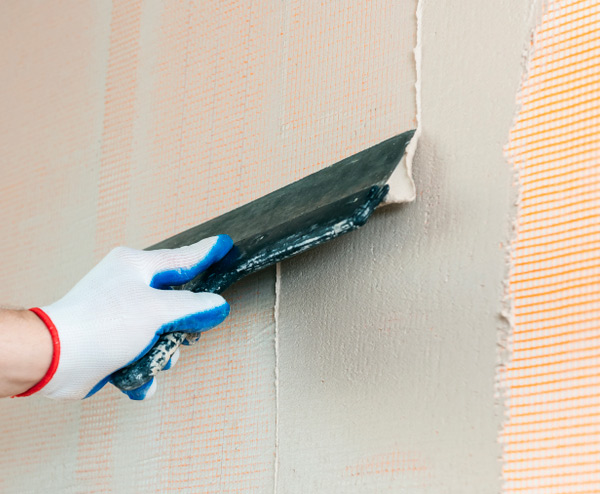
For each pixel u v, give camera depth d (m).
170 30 1.97
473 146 1.32
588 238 1.15
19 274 2.16
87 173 2.07
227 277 1.41
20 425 1.95
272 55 1.71
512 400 1.17
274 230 1.37
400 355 1.33
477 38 1.36
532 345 1.17
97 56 2.15
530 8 1.29
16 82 2.35
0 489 1.93
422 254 1.34
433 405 1.26
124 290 1.29
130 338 1.27
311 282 1.50
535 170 1.23
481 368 1.21
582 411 1.10
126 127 2.01
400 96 1.46
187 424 1.62
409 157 1.34
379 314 1.38
